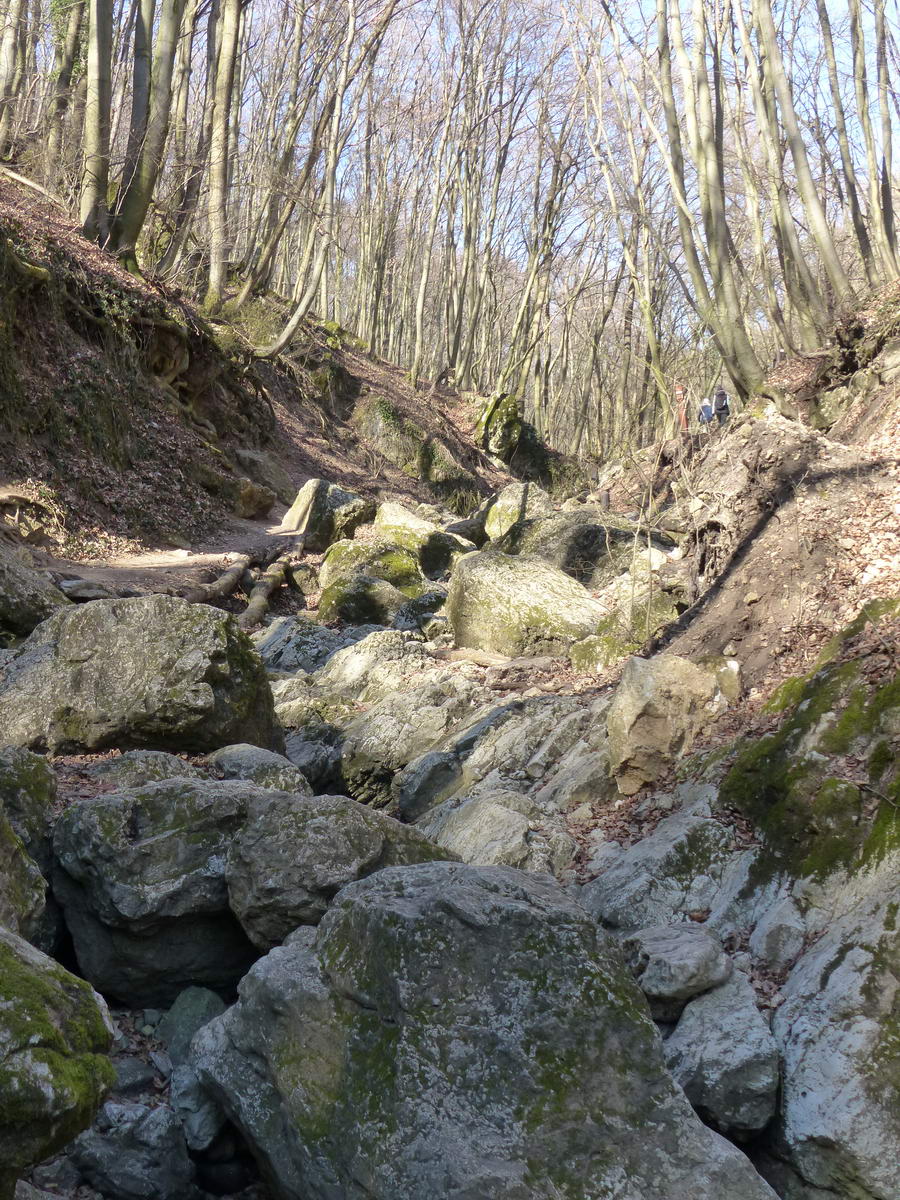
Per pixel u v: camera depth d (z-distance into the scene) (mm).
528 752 8492
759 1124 4262
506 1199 3508
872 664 6270
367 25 25000
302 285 26062
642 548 14039
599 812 7230
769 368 17516
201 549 17812
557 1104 3748
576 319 53656
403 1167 3650
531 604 12109
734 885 5770
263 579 16578
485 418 37062
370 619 14930
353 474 27281
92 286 19469
